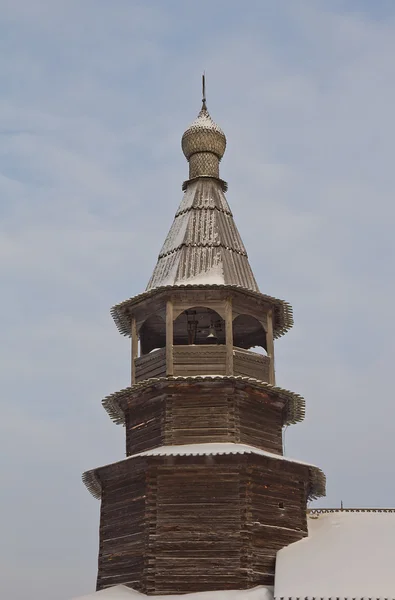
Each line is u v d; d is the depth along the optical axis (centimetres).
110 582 3694
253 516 3603
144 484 3681
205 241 4134
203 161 4428
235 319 4247
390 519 3816
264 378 3953
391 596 3181
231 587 3475
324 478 3950
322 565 3394
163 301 3981
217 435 3762
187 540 3559
